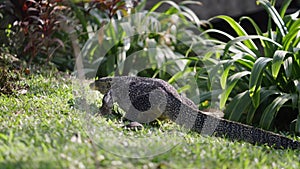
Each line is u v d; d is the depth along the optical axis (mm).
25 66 10555
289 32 8758
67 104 8312
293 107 8539
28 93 8859
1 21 11516
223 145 6895
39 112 7754
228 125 7887
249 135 7730
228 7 15359
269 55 9289
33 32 10844
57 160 5305
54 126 6816
